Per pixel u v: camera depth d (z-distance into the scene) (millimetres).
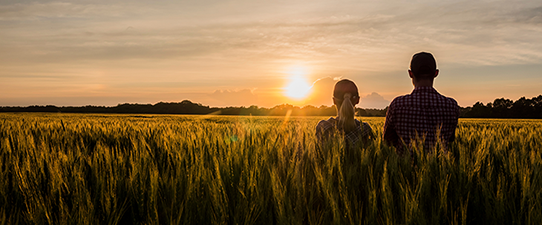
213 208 1391
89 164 2006
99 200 1413
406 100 2438
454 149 2484
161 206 1434
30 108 84875
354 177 1667
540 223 1220
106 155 2229
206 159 2053
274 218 1447
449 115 2371
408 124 2412
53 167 1878
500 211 1296
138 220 1374
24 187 1568
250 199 1395
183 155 2070
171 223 1227
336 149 1984
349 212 1255
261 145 2422
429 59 2426
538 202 1287
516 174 1560
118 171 1763
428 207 1406
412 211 1250
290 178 1624
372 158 1987
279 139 2494
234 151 2031
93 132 5547
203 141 2906
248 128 3971
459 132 4941
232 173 1591
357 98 2637
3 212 1378
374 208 1279
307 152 2068
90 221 1297
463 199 1415
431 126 2369
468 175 1522
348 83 2604
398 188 1473
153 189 1438
